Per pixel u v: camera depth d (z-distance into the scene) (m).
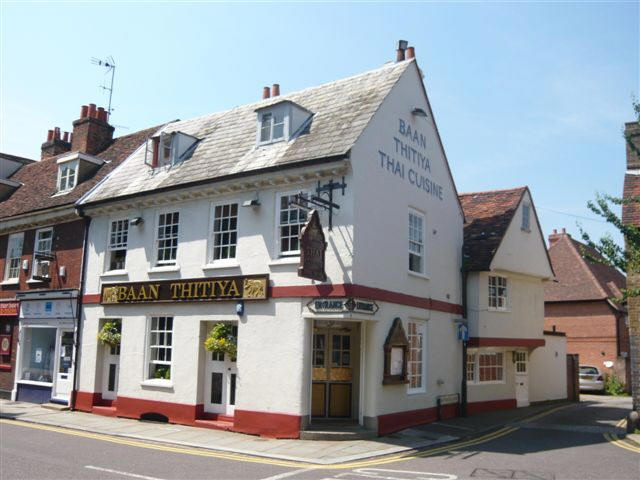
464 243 20.39
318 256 13.16
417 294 16.41
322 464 10.92
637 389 14.88
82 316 18.52
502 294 20.48
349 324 15.21
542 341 22.08
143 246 17.38
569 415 19.05
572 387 24.80
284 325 14.05
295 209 14.66
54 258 19.86
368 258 14.16
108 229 18.52
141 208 17.66
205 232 16.09
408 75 17.00
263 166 15.00
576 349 31.81
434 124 18.39
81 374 18.17
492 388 20.25
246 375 14.41
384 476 9.87
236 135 17.69
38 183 23.39
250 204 15.06
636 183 16.91
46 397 19.16
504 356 21.12
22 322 20.52
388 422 14.41
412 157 16.86
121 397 16.83
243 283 14.83
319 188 14.24
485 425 16.28
